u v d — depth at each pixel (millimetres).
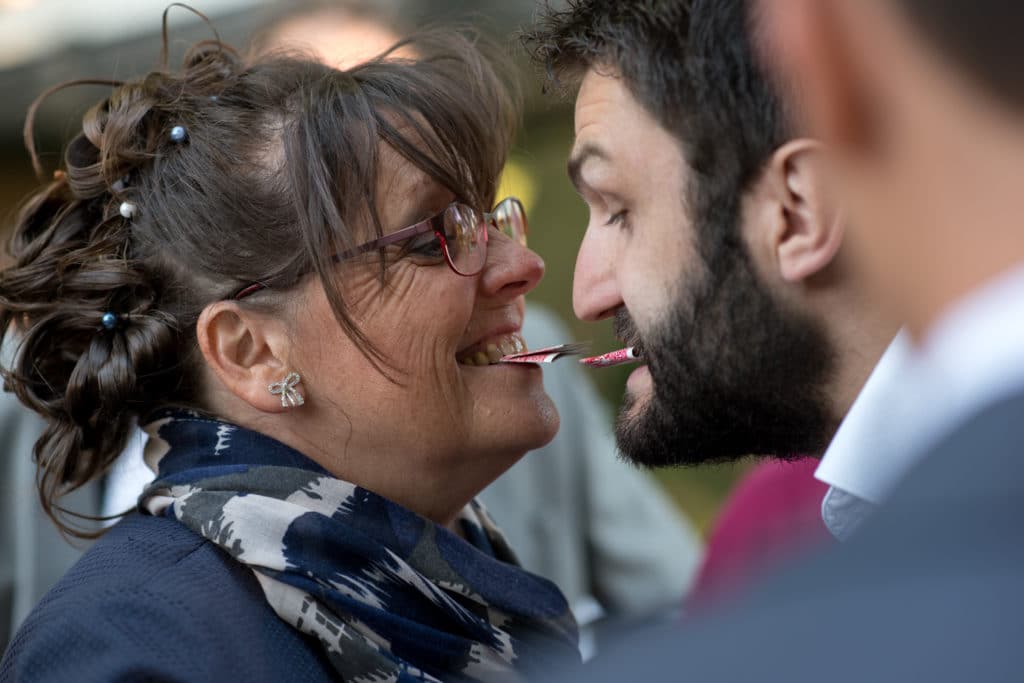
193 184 2582
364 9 4492
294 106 2598
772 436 2111
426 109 2615
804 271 1926
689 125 2033
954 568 723
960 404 805
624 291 2197
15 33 7355
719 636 784
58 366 2707
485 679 2523
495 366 2748
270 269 2551
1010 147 836
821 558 798
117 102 2723
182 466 2596
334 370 2574
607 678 812
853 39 874
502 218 2949
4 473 3797
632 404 2357
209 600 2348
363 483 2654
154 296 2621
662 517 4781
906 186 878
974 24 832
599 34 2166
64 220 2730
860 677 708
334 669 2422
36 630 2355
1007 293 815
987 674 680
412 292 2549
